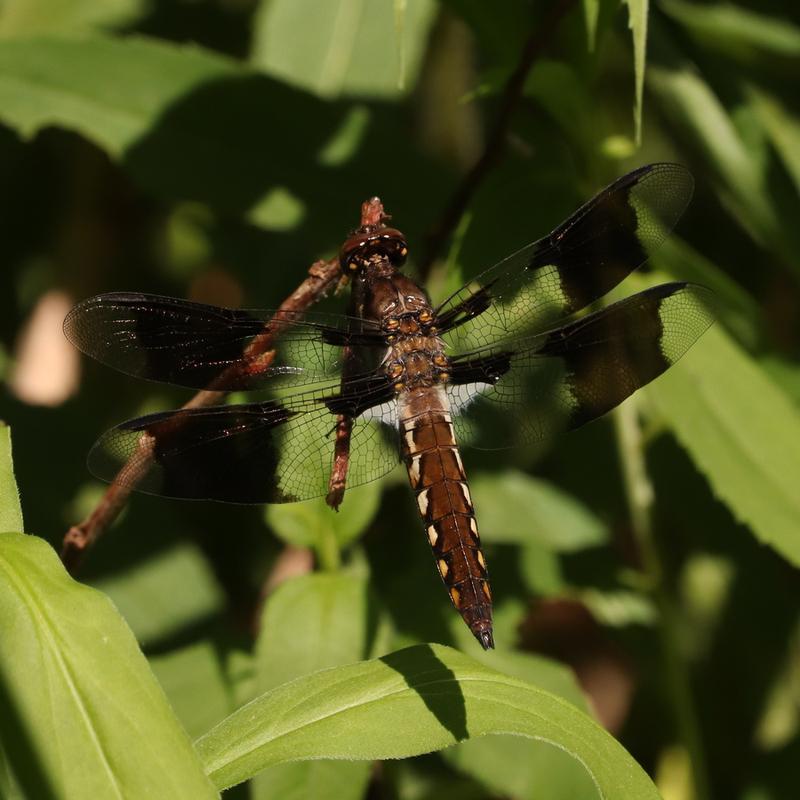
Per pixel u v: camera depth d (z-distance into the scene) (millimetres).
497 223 769
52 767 708
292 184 787
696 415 768
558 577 790
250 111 787
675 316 746
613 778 719
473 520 741
